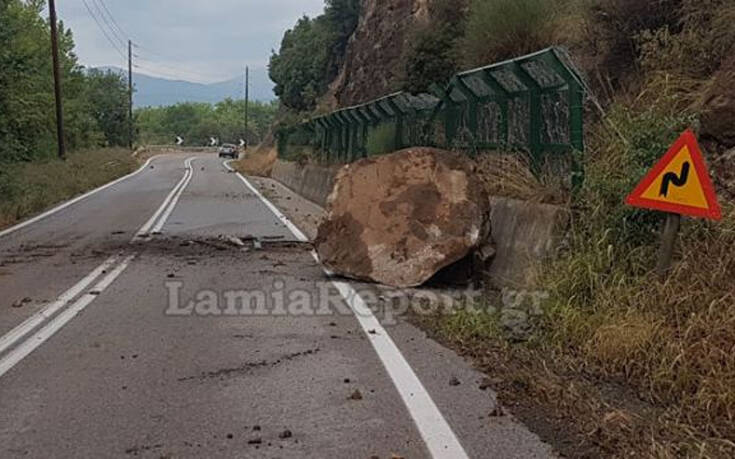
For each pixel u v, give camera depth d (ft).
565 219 29.96
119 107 277.23
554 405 18.54
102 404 18.89
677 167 22.63
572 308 24.80
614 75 39.81
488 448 15.98
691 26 33.96
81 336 25.52
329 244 36.73
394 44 116.57
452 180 35.47
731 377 18.48
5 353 23.43
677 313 21.76
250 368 21.90
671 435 16.72
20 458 15.71
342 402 18.95
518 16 49.03
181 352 23.59
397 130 60.29
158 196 92.32
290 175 115.14
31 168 102.12
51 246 48.39
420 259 33.91
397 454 15.76
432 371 21.44
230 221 63.00
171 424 17.56
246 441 16.55
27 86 93.61
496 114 40.52
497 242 35.47
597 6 41.86
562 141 32.96
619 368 21.22
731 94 27.35
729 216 24.30
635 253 25.71
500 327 25.54
